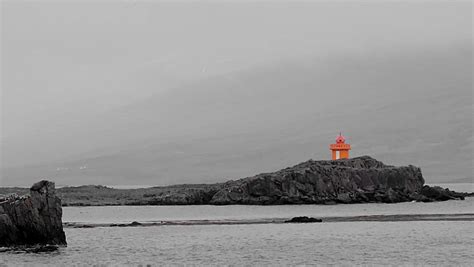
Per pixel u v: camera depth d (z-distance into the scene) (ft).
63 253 287.07
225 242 329.31
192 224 441.68
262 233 372.58
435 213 526.57
